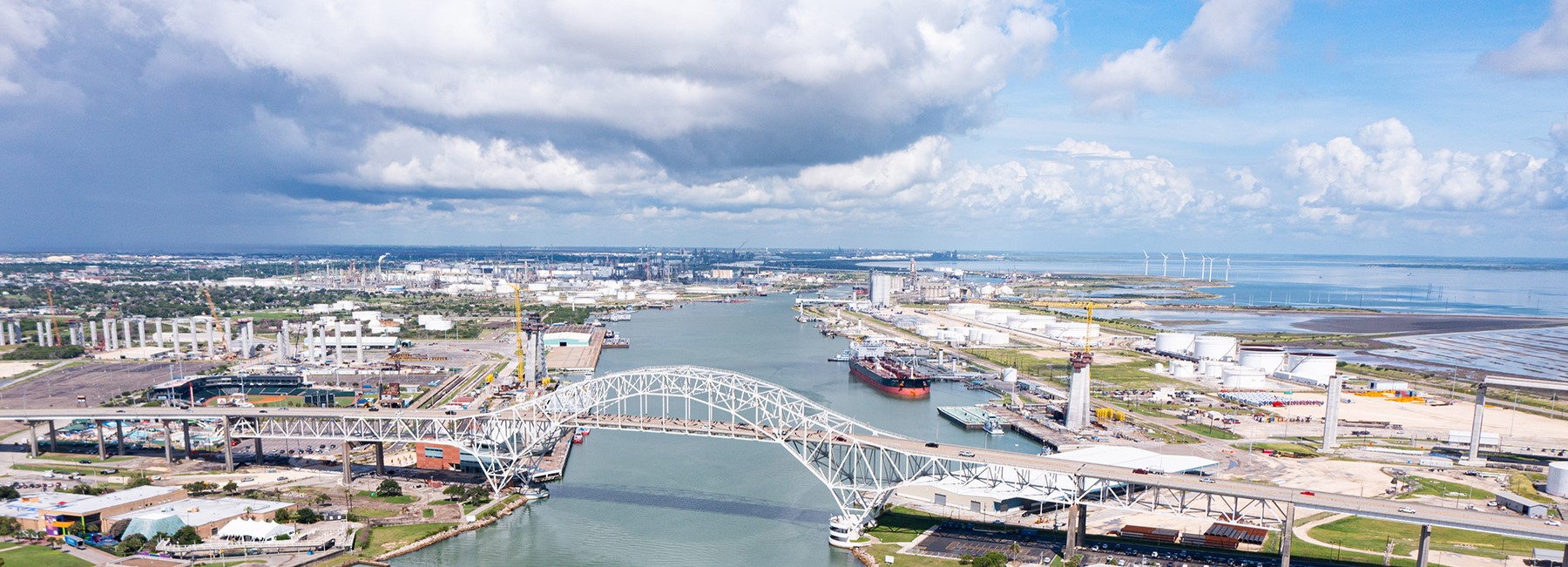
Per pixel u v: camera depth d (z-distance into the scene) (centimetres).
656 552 18250
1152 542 18050
